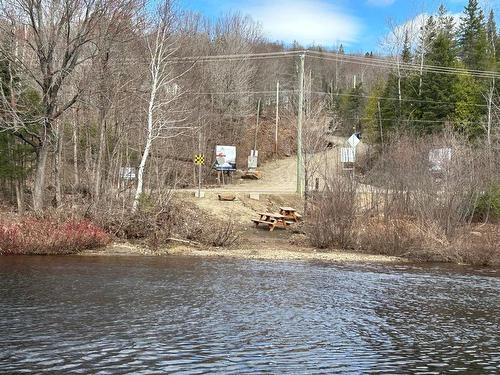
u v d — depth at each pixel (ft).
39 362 26.48
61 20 70.13
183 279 50.37
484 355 30.30
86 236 64.34
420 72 162.40
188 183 126.11
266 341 31.53
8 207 83.71
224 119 174.60
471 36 202.18
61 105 78.07
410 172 79.36
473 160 80.94
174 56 107.76
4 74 76.28
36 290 42.80
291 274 55.93
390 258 70.79
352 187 77.77
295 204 99.81
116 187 78.02
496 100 150.51
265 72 233.96
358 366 27.81
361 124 195.11
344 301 43.68
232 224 80.59
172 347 29.66
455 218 74.13
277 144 197.26
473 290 50.16
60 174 79.92
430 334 34.45
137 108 86.48
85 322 33.96
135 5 76.07
